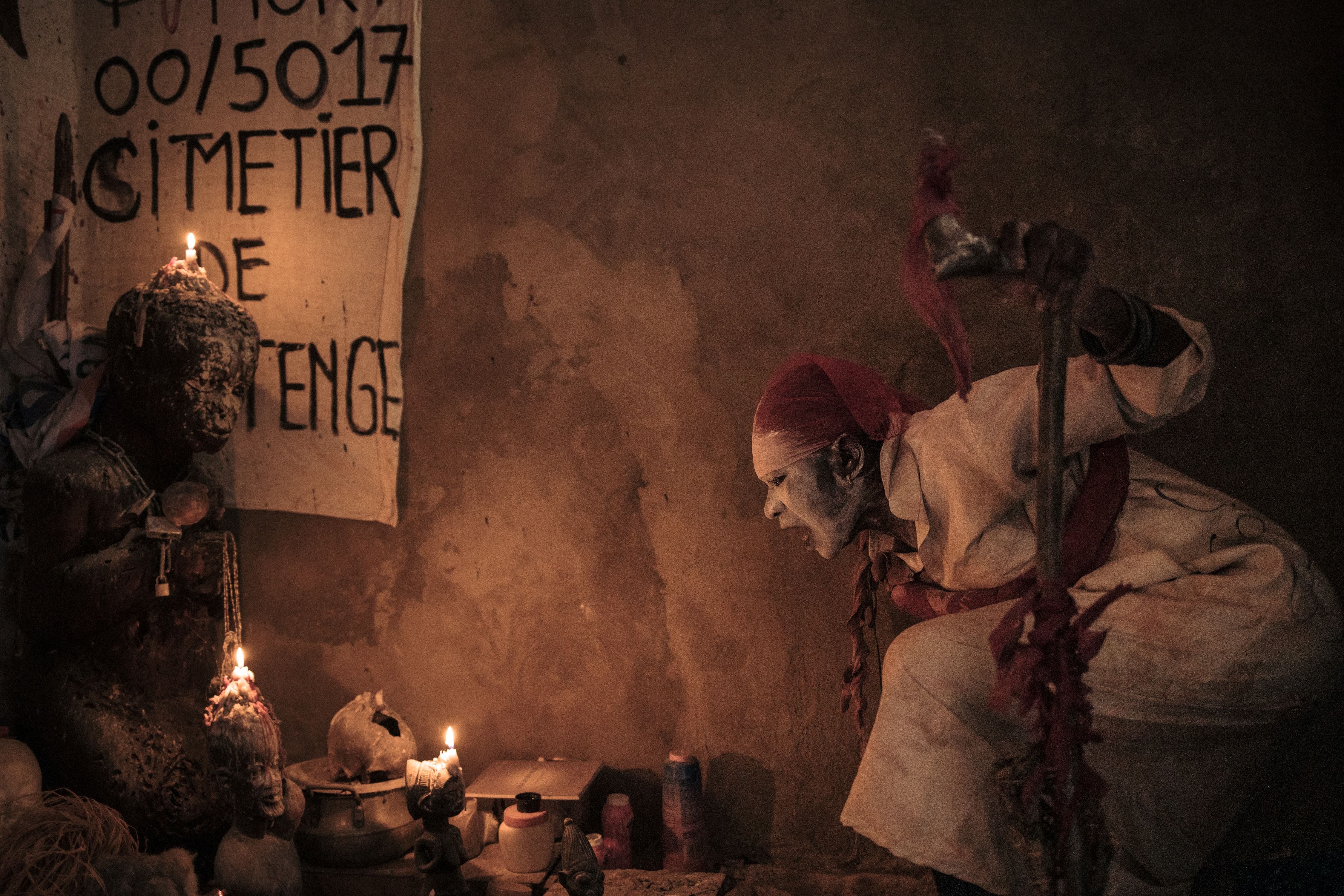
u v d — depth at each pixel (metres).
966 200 2.84
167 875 2.28
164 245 3.23
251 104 3.18
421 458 3.15
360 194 3.13
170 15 3.21
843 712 2.68
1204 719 1.95
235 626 3.19
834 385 2.35
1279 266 2.68
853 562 2.89
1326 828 2.62
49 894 2.21
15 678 2.95
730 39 2.96
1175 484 2.17
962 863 1.93
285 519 3.22
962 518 2.14
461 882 2.13
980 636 2.00
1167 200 2.73
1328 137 2.65
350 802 2.62
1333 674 1.94
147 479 2.79
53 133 3.19
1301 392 2.68
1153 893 1.99
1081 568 2.07
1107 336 1.82
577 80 3.04
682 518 2.99
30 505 2.60
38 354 2.94
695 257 2.98
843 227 2.90
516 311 3.09
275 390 3.19
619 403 3.03
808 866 2.86
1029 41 2.79
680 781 2.80
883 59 2.87
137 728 2.64
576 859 2.07
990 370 2.82
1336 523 2.66
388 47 3.11
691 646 2.99
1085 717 1.59
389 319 3.12
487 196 3.10
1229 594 1.94
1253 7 2.68
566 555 3.07
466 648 3.13
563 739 3.08
